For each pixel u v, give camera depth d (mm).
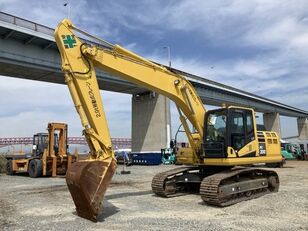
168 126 42688
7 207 11359
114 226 8320
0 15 25422
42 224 8711
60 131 24203
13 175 25375
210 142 12203
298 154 48469
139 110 44656
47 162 23266
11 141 79375
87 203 8695
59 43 9875
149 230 7898
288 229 7883
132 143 45000
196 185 13961
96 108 9859
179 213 9797
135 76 11297
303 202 11180
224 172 11820
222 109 12180
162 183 12539
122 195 13320
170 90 12219
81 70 9945
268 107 67812
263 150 13172
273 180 13539
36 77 32625
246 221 8703
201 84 43719
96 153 9453
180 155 13594
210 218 9117
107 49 10688
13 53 27688
